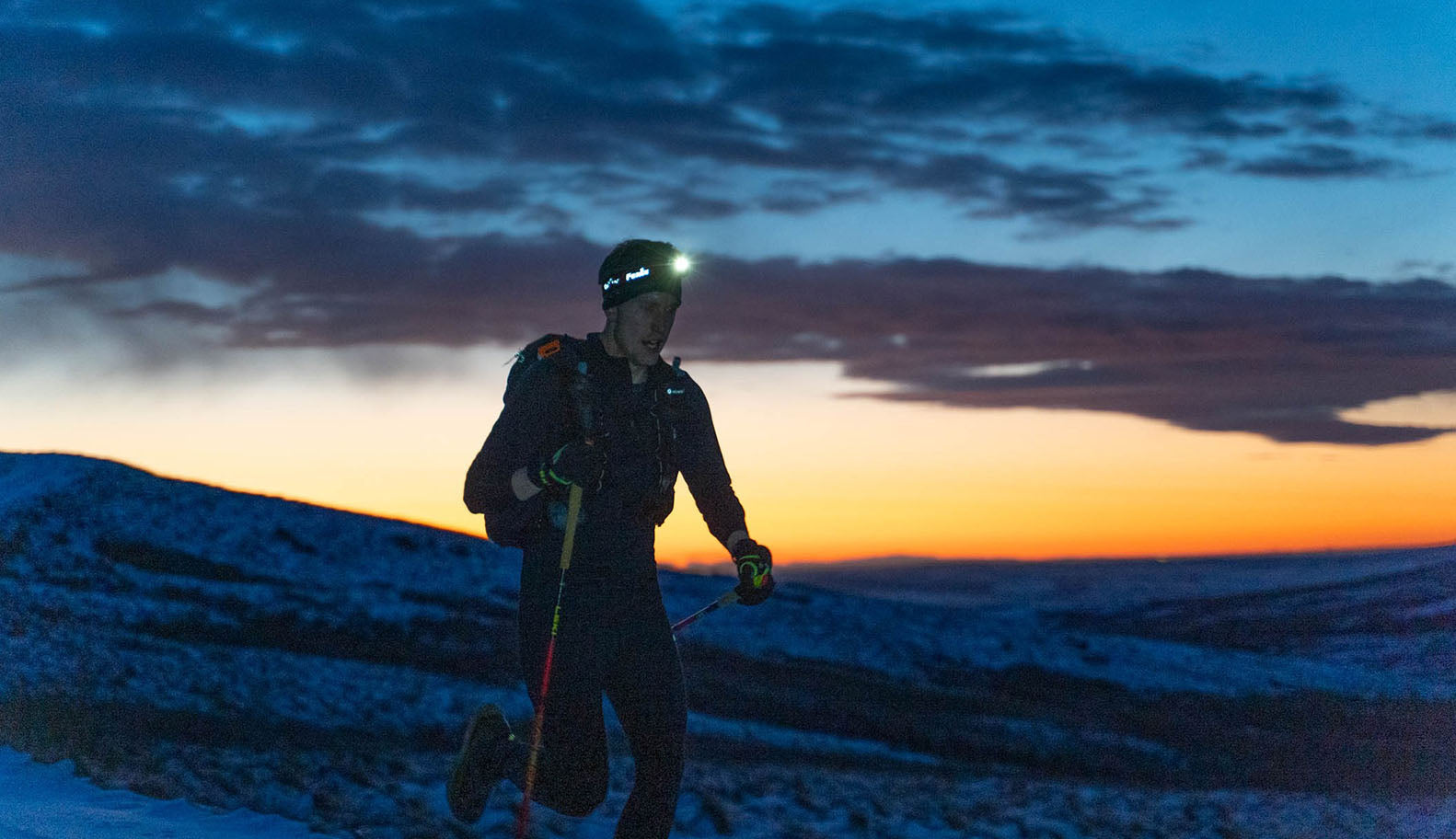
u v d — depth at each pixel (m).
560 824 6.52
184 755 7.50
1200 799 11.28
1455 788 15.53
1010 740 19.92
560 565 3.48
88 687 12.34
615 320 3.59
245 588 24.83
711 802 7.83
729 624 29.23
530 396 3.53
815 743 17.53
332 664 18.33
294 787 6.72
